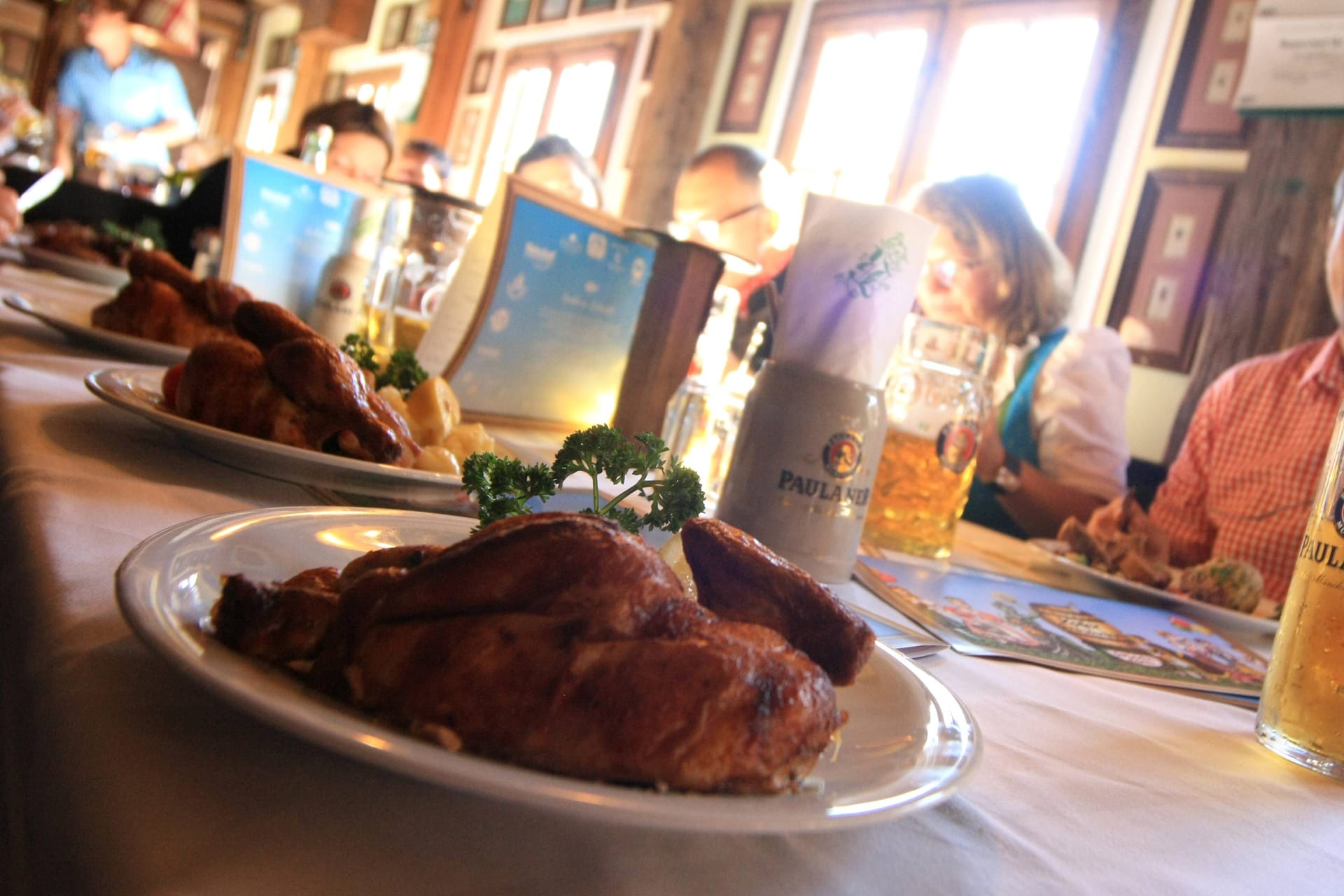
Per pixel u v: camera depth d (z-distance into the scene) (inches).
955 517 42.9
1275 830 17.5
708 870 12.0
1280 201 94.8
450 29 236.1
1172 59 106.7
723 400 46.3
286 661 12.9
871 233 29.7
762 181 125.4
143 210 128.4
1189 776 19.6
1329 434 81.8
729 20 163.3
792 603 15.7
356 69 284.4
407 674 11.9
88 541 18.0
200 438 25.7
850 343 30.2
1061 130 119.1
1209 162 101.7
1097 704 24.1
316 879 10.0
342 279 55.9
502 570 12.2
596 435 19.9
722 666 11.9
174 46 258.1
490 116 224.8
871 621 26.4
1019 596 37.7
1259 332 94.9
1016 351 104.1
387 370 36.1
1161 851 15.5
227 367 27.3
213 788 11.1
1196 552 89.0
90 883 9.4
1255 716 27.0
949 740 14.9
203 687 10.8
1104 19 115.3
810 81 151.6
